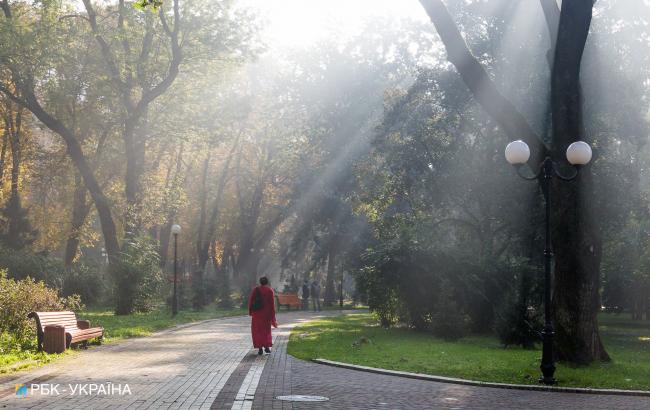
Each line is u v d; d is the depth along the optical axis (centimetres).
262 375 1345
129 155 3675
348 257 4991
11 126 4547
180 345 1966
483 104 1650
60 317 1722
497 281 2469
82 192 4728
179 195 4775
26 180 4888
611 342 2409
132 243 3469
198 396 1059
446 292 2441
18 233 4200
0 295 1753
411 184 3303
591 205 1623
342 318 3750
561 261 1599
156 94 3594
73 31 3572
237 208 6444
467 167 3047
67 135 3591
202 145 4303
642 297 3881
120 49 3788
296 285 5497
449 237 3362
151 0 1430
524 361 1655
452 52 1641
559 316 1597
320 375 1376
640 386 1301
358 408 1005
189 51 3619
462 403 1087
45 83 3719
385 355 1752
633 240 3466
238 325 2986
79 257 5053
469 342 2244
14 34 3300
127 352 1730
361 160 4828
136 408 939
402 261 2555
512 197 2752
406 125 3316
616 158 2742
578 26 1577
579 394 1233
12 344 1619
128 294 3347
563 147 1600
